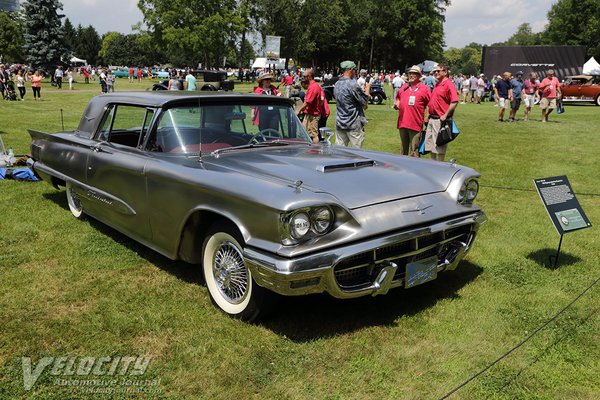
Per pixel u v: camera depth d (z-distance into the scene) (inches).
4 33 2945.4
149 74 2411.4
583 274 167.9
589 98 1075.9
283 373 110.8
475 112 839.1
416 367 113.9
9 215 218.5
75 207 215.5
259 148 165.2
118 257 174.4
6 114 654.5
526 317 136.8
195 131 159.6
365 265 122.6
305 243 114.9
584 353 120.3
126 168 160.4
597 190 293.1
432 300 147.2
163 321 131.5
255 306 126.6
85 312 135.4
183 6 2090.3
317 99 359.6
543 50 1263.5
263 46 2465.6
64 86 1578.5
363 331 128.6
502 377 110.2
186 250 147.9
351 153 169.0
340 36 2667.3
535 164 369.1
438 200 138.7
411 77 295.1
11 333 124.5
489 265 175.2
